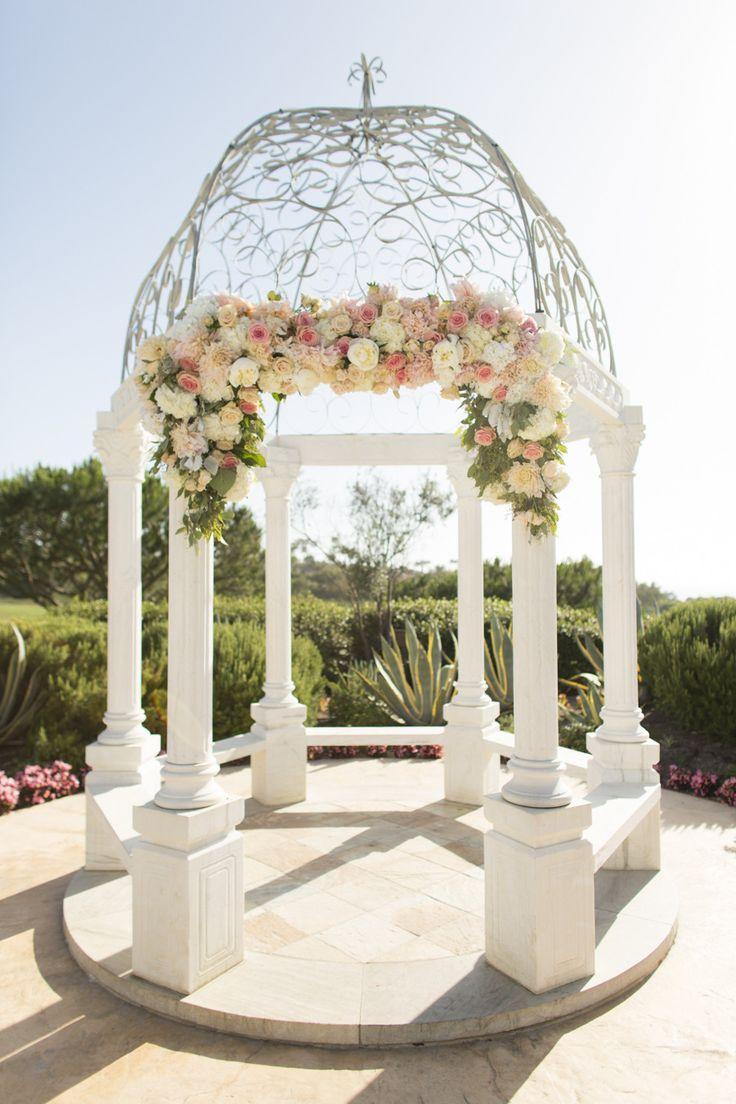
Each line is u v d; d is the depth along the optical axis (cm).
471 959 323
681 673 742
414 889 406
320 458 599
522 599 316
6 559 1603
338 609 1262
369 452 597
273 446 589
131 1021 290
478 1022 275
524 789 310
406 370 305
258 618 1096
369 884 413
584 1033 282
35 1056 268
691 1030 285
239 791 620
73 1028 286
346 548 1474
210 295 305
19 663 719
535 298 334
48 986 319
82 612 1244
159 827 304
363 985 300
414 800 584
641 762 435
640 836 432
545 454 308
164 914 301
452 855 459
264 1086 250
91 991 315
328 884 413
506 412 302
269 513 597
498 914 312
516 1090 249
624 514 451
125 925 362
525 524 313
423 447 595
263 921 365
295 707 587
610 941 339
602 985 302
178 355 300
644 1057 267
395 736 598
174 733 318
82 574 1681
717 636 793
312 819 535
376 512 1464
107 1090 249
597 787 432
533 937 292
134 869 311
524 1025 282
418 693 795
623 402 447
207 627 322
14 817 568
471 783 572
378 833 502
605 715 452
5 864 467
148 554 1627
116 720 450
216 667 763
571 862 303
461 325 298
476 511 588
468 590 586
